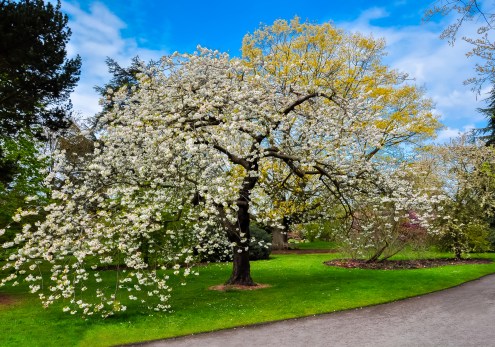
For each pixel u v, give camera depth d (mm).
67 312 10562
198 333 8750
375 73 26703
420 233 20281
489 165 20328
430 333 8016
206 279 15719
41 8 16219
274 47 26266
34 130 19609
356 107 12422
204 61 11844
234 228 12938
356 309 10438
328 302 11031
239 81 12492
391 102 26500
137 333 8727
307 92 13320
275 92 12703
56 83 16562
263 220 13195
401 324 8820
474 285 13508
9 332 8797
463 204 20984
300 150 12594
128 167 10945
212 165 10102
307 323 9258
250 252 22203
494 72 7723
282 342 7902
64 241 8719
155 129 10758
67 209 9008
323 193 15391
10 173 15062
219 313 10156
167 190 11469
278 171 15336
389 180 13383
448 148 21359
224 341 8117
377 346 7367
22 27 14844
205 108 10648
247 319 9656
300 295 11914
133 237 10609
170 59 11617
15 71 16094
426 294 12102
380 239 18750
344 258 21094
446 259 20844
